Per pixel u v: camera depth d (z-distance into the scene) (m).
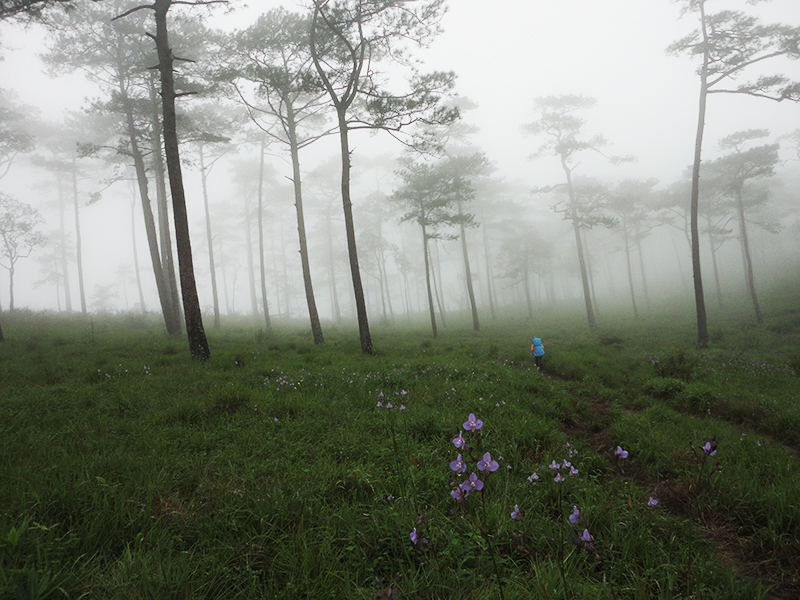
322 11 12.93
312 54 13.30
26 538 2.39
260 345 14.76
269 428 5.00
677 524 3.10
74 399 5.95
